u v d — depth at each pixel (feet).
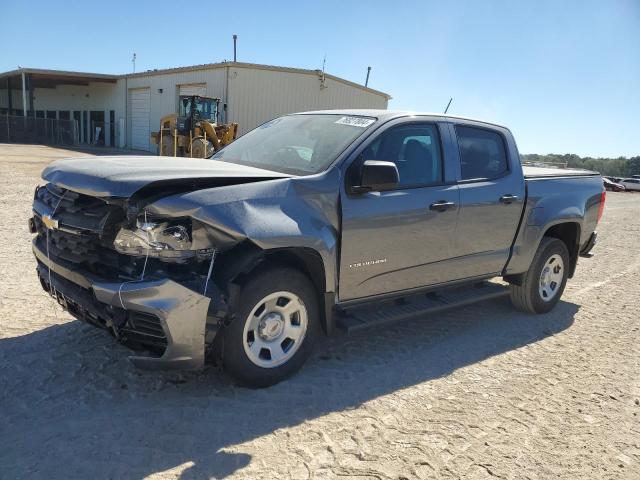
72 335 14.55
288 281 12.21
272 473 9.55
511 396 13.19
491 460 10.45
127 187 10.51
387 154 14.26
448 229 15.46
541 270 19.19
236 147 16.25
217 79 95.50
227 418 11.21
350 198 13.17
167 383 12.46
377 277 14.15
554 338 17.53
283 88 97.09
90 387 12.03
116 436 10.30
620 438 11.60
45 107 172.35
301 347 12.92
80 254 11.59
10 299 16.89
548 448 11.03
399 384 13.39
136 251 10.60
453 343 16.47
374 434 11.05
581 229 20.22
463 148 16.35
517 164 17.83
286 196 12.12
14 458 9.43
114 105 137.39
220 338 11.64
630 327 19.07
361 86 106.22
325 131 14.74
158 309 10.37
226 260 11.25
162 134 85.66
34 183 48.21
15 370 12.55
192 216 10.66
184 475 9.32
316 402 12.16
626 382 14.42
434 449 10.66
